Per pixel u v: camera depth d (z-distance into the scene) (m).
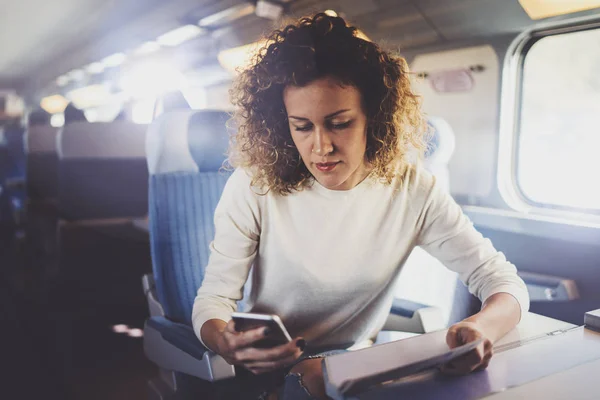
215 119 1.78
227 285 1.14
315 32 0.96
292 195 1.14
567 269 2.33
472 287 1.19
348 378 0.73
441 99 3.02
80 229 4.05
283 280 1.15
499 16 2.57
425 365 0.75
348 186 1.12
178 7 4.51
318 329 1.21
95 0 5.46
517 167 2.74
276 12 3.62
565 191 2.59
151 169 1.71
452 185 3.01
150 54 6.32
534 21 2.46
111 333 3.35
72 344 3.17
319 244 1.14
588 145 2.65
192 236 1.71
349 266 1.15
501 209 2.74
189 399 1.46
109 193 4.13
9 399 2.47
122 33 6.14
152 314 1.76
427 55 3.04
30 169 5.13
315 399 0.95
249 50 1.14
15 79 13.84
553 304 2.38
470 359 0.80
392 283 1.23
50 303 3.91
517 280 1.14
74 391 2.56
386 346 0.86
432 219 1.20
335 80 0.94
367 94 1.01
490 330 0.95
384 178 1.14
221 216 1.18
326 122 0.97
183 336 1.37
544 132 2.67
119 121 4.17
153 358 1.50
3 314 3.72
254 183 1.12
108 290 4.13
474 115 2.84
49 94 13.23
